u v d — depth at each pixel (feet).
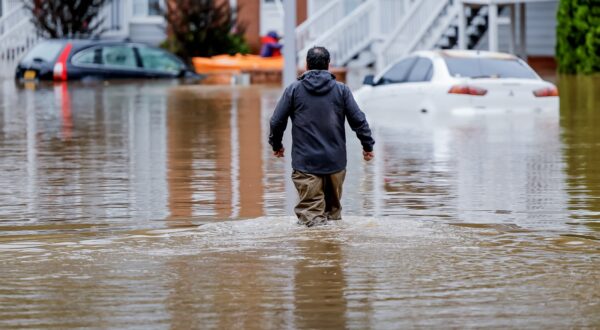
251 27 262.26
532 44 224.12
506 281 46.96
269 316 42.09
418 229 58.23
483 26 208.44
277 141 60.18
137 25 270.26
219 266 49.88
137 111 137.49
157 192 72.23
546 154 89.92
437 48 207.51
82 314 42.55
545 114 124.47
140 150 95.86
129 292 45.60
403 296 44.70
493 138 102.17
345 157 59.26
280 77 214.90
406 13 207.82
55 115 132.16
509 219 61.52
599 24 187.11
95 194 71.51
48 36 242.99
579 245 54.19
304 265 49.88
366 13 226.38
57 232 58.54
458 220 61.26
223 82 200.03
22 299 44.65
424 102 126.82
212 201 68.44
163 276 48.16
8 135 108.78
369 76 132.16
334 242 54.70
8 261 51.21
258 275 48.16
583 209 64.54
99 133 110.52
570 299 44.09
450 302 43.78
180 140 103.71
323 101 58.49
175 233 57.67
